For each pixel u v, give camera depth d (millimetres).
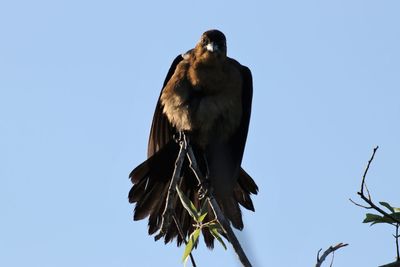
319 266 6199
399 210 6742
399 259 6559
